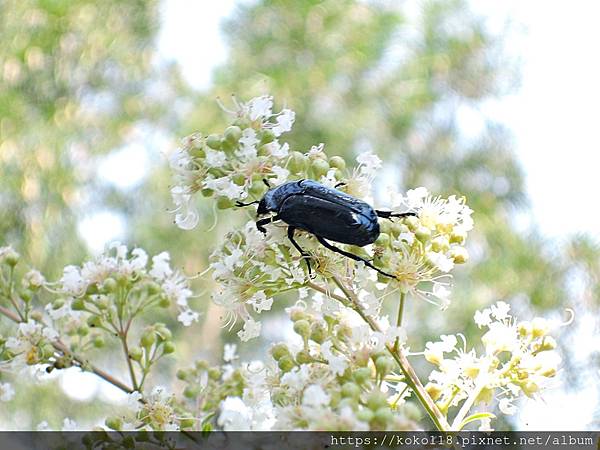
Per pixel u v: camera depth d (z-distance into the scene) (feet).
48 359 11.62
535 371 9.87
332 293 9.80
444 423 9.33
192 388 11.36
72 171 25.99
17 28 26.86
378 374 8.80
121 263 12.03
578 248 25.58
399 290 9.59
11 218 24.71
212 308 26.53
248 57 29.45
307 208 9.32
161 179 27.76
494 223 26.66
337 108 28.86
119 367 21.63
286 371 9.36
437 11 29.94
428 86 29.17
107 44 27.78
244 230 9.86
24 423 23.04
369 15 30.07
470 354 10.03
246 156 9.81
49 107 26.48
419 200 10.11
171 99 29.22
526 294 25.08
